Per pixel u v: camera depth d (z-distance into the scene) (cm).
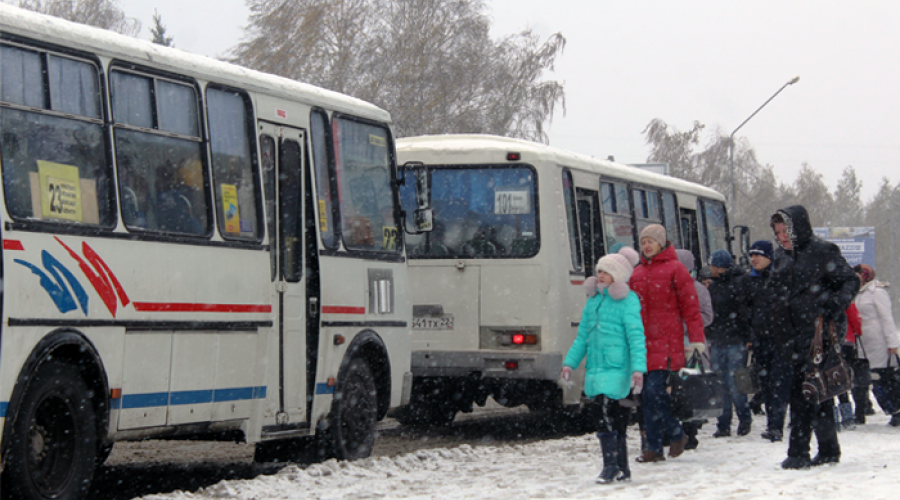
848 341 1338
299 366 958
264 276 913
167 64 822
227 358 862
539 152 1323
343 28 3562
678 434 941
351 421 1037
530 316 1289
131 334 759
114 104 768
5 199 663
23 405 676
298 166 981
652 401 926
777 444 1098
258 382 901
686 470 870
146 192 788
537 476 874
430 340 1317
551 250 1298
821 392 845
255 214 912
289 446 1033
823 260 852
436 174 1350
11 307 657
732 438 1204
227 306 862
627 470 810
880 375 1400
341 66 3541
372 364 1095
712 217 2031
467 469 942
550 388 1323
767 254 1202
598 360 812
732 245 2189
